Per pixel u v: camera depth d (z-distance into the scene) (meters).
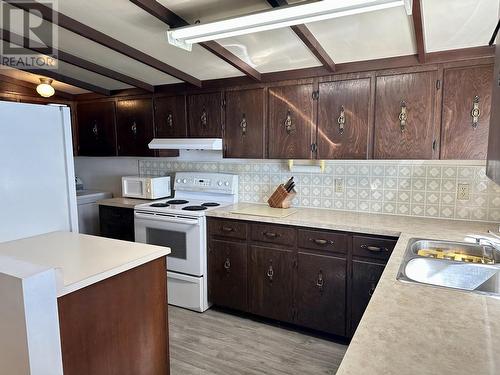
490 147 1.24
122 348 1.67
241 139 3.06
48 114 2.07
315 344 2.61
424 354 0.90
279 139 2.89
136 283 1.73
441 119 2.31
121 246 1.89
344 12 1.66
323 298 2.61
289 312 2.75
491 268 1.58
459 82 2.24
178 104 3.36
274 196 3.14
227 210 3.02
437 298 1.24
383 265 2.36
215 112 3.17
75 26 2.10
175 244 3.12
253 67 2.73
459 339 0.97
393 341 0.96
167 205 3.32
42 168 2.06
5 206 1.89
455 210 2.60
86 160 4.58
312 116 2.73
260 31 1.98
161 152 3.57
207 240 3.05
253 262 2.86
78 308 1.45
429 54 2.29
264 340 2.66
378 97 2.48
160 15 1.93
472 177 2.52
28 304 1.17
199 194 3.65
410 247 1.89
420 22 1.80
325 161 3.02
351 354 0.90
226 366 2.34
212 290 3.08
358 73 2.53
